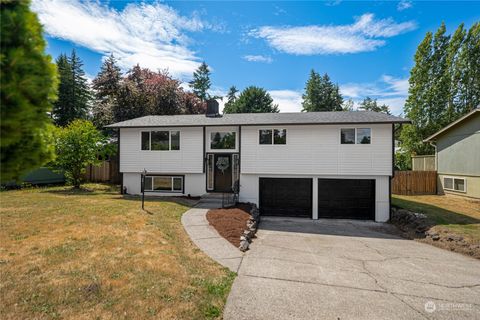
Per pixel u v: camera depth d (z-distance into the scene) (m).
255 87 36.81
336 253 7.41
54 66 2.24
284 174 13.17
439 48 22.23
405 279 5.62
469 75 21.48
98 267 5.15
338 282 5.35
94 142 17.22
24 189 16.47
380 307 4.40
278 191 13.75
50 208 10.23
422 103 22.80
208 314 3.90
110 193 15.40
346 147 12.59
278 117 14.43
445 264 6.63
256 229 10.20
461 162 15.74
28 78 1.92
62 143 16.19
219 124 13.51
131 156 14.77
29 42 2.05
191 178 14.44
